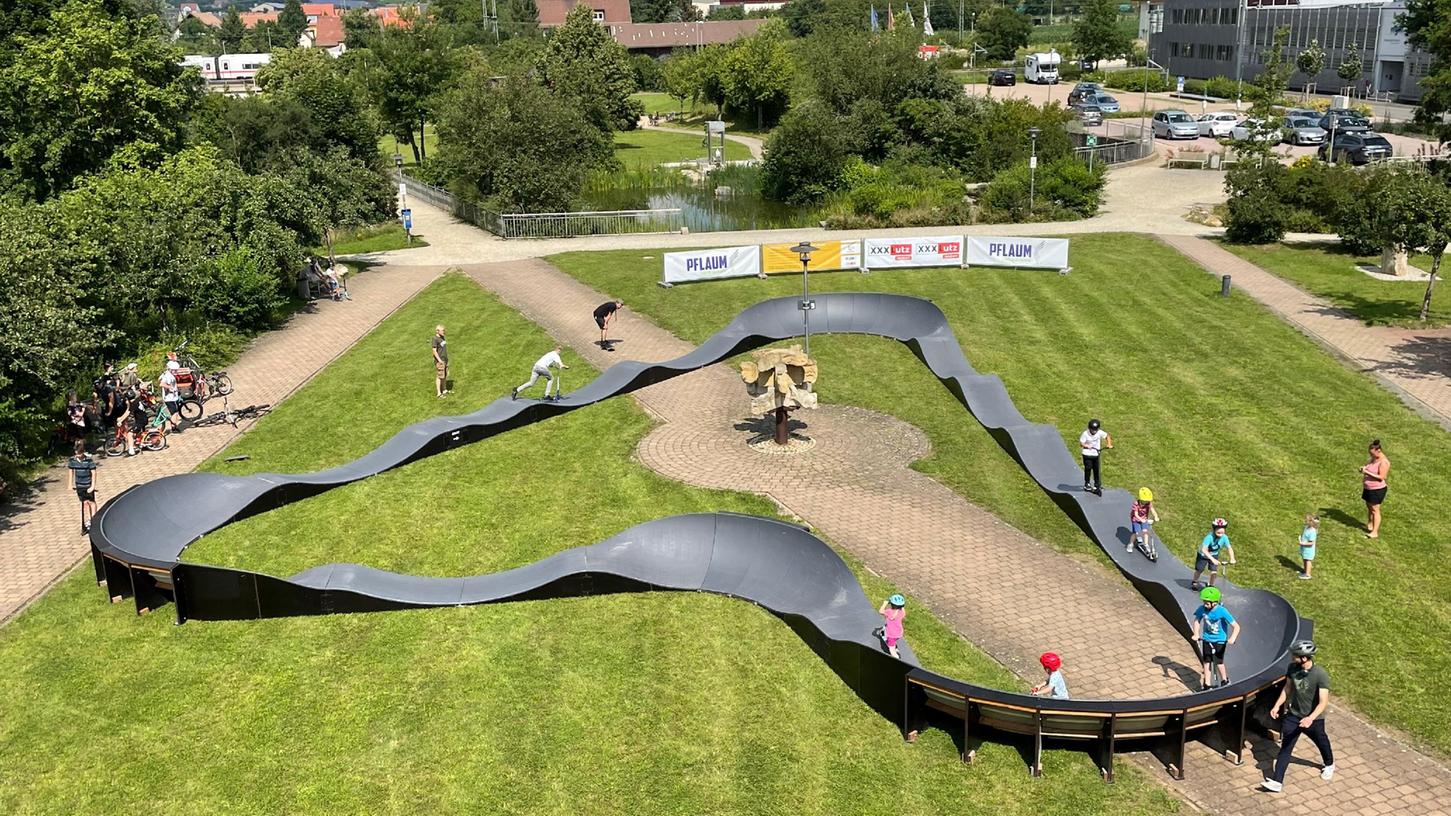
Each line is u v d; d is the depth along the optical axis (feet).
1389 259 139.74
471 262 166.91
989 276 146.30
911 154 235.61
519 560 74.33
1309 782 51.60
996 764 53.31
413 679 61.05
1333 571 69.77
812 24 509.76
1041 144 220.43
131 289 119.44
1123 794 51.06
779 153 225.56
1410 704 56.85
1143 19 511.40
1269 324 121.29
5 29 180.55
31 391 95.55
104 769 54.65
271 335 130.62
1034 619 65.87
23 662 63.93
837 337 121.08
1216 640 56.49
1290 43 307.58
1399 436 90.38
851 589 65.62
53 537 80.28
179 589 67.21
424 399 107.24
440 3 610.24
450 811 50.93
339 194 163.22
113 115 167.02
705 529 71.77
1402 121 248.32
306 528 80.23
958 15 559.79
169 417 100.22
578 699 58.85
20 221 106.32
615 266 160.15
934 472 87.15
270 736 56.65
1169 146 247.50
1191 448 89.51
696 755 54.24
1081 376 107.34
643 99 457.27
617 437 95.96
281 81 314.76
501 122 196.24
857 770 53.06
